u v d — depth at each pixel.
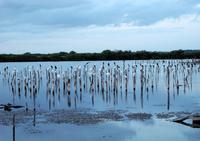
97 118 58.44
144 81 113.12
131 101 79.81
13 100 85.31
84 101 81.12
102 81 100.38
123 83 126.31
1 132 49.25
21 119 57.81
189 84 114.25
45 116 60.56
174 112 63.41
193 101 78.25
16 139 45.53
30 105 75.06
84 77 127.81
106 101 80.56
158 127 51.59
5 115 61.19
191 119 55.56
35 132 49.00
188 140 44.78
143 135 47.22
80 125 53.25
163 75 155.62
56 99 85.94
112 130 50.03
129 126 52.38
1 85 127.69
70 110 66.81
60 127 52.09
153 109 67.56
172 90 101.38
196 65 182.75
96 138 45.75
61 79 143.88
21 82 132.88
